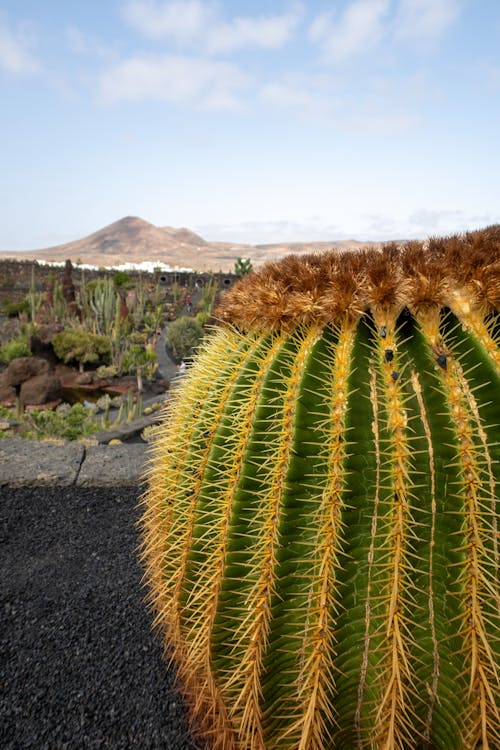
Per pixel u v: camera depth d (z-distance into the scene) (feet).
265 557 6.02
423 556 5.70
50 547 13.85
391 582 5.64
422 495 5.71
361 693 5.95
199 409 7.28
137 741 8.14
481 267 6.10
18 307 113.91
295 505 6.05
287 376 6.43
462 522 5.52
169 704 8.86
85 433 37.14
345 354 6.16
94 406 53.52
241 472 6.38
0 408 46.65
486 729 5.58
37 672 9.49
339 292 6.27
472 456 5.51
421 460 5.73
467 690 5.62
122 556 13.48
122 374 72.28
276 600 6.06
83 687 9.18
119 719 8.54
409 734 5.81
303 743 5.89
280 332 6.80
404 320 6.30
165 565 7.61
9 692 9.03
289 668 6.19
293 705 6.32
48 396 56.03
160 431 8.16
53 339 71.56
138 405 47.88
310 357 6.33
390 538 5.67
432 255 6.86
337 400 5.93
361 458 5.83
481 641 5.45
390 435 5.78
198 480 6.82
